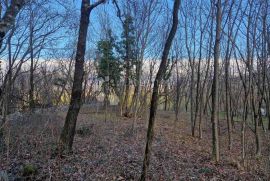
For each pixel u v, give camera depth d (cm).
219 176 874
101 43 2503
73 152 912
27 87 1482
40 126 910
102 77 2558
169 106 3369
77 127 1364
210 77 2184
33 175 716
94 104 2667
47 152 816
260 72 1482
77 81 911
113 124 1683
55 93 1461
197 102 1800
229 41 1471
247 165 1034
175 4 678
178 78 2550
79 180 721
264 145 1436
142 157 944
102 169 792
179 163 967
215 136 1080
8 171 737
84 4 914
